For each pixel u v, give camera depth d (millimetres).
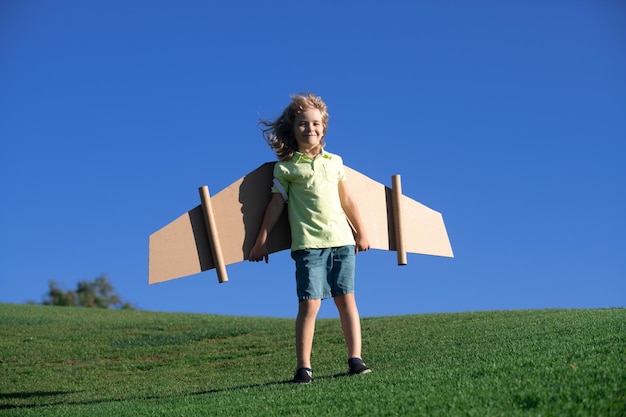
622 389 3717
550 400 3719
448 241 6762
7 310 18234
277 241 6086
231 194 6055
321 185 5852
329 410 4277
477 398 3943
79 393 8492
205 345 12086
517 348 6332
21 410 6539
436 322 11492
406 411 3939
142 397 7207
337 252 5801
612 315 8352
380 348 9422
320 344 10688
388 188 6539
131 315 17688
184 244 5910
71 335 13820
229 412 4703
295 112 5984
